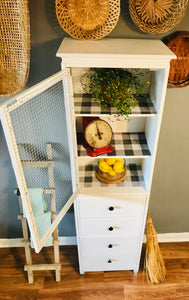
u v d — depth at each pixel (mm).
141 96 1906
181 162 2328
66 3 1538
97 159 2262
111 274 2521
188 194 2520
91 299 2338
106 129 1870
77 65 1540
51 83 1438
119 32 1769
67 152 2186
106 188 2113
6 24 1625
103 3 1551
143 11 1611
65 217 2594
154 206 2600
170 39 1771
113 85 1647
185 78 1896
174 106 2043
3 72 1751
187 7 1687
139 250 2393
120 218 2199
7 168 2287
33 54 1826
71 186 2166
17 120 1922
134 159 2320
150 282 2455
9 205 2506
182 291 2389
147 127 2021
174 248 2729
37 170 2119
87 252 2383
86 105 1794
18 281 2455
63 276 2498
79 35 1661
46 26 1729
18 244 2744
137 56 1490
